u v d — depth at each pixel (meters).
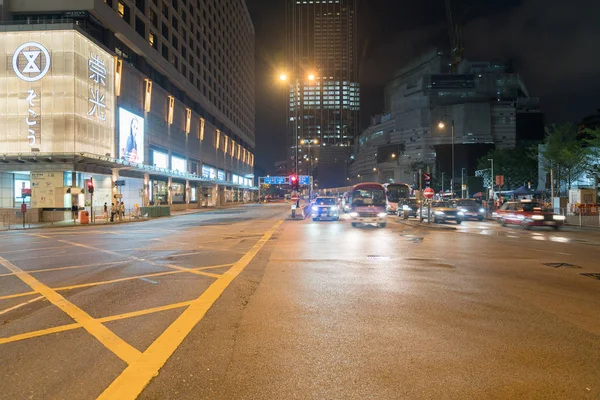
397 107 178.75
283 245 14.49
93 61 35.34
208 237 18.02
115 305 6.43
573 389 3.52
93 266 10.41
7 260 11.74
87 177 37.56
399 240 16.03
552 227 21.61
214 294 7.03
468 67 185.00
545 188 55.03
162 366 3.99
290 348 4.46
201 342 4.66
